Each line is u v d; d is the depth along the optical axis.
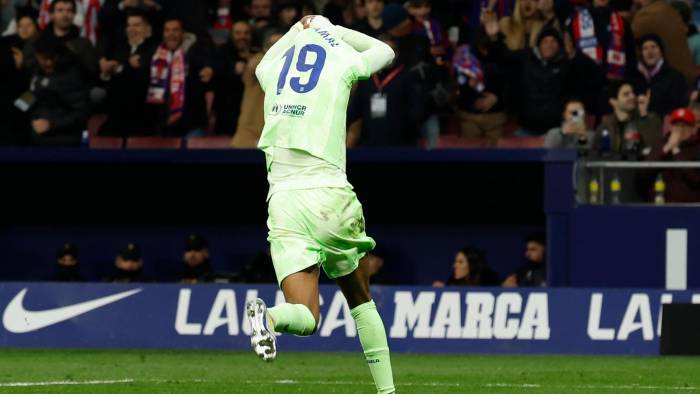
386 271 49.03
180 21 47.19
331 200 19.03
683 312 37.41
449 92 44.66
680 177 43.75
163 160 44.88
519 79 45.62
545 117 45.00
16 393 25.88
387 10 44.56
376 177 47.62
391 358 36.31
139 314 39.12
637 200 44.53
